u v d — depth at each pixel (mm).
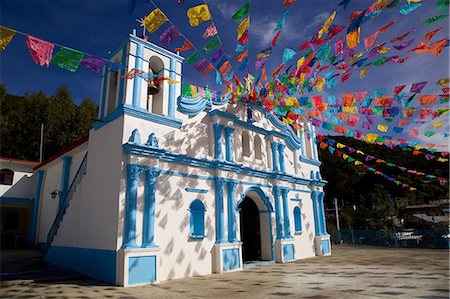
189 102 11820
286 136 16375
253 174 13781
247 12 6344
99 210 9984
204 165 11758
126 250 8664
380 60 6879
